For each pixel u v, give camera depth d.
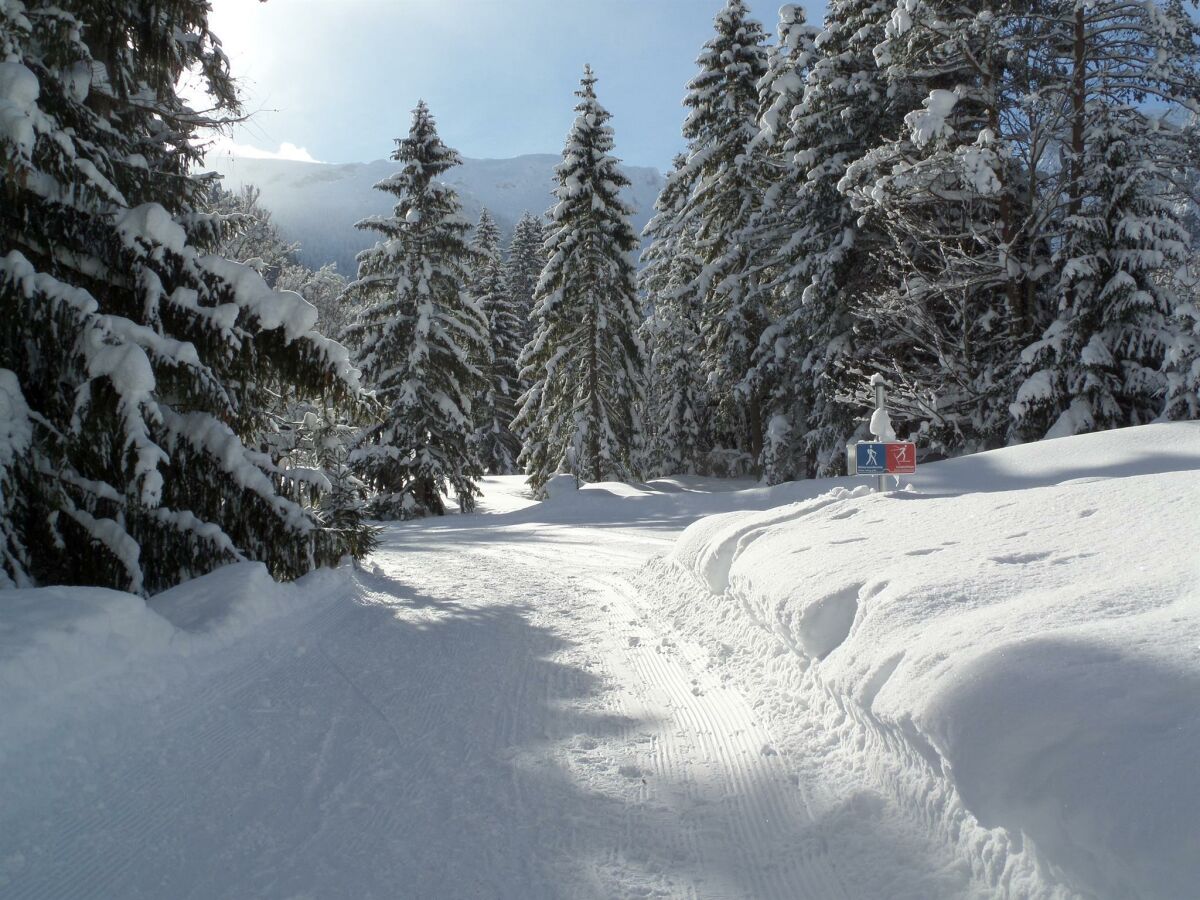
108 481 7.02
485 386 28.95
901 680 3.28
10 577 6.03
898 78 18.00
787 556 5.73
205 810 3.49
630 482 28.83
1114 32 16.83
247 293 7.75
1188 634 2.69
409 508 26.39
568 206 27.27
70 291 6.22
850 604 4.51
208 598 6.46
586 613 7.75
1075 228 15.90
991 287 18.81
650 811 3.50
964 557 4.49
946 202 17.94
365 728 4.51
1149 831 2.03
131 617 5.11
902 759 3.28
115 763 3.93
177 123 8.75
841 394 20.34
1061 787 2.34
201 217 8.65
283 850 3.15
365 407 8.27
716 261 27.53
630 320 28.72
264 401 8.91
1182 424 13.61
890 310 18.17
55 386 6.69
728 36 27.31
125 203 6.56
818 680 4.35
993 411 17.58
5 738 3.72
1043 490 5.73
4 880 2.93
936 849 2.87
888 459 7.73
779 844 3.16
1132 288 15.09
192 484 7.69
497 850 3.15
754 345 27.41
